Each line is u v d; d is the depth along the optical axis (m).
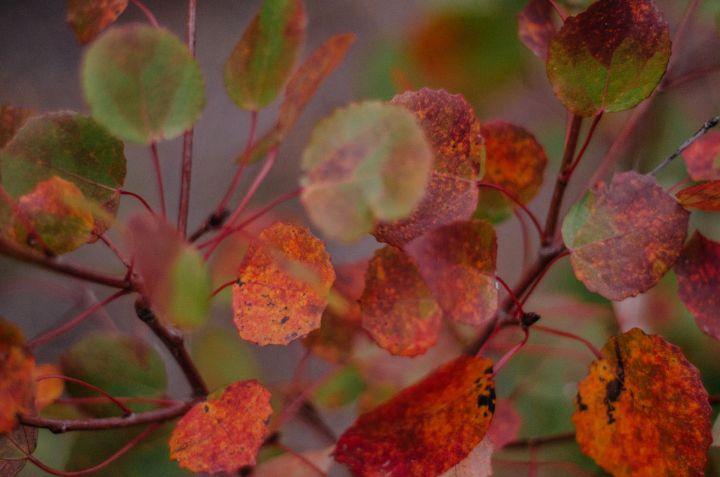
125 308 1.05
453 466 0.63
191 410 0.64
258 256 0.63
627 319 0.79
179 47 0.60
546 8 0.69
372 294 0.66
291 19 0.64
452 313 0.62
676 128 0.85
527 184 0.68
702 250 0.66
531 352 0.81
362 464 0.62
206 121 1.37
